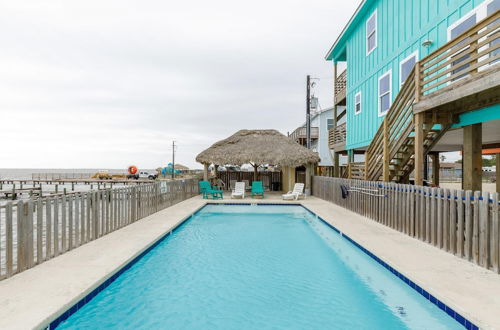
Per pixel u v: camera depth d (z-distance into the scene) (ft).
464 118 27.63
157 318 13.56
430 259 17.54
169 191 43.24
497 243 15.11
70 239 19.61
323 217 32.99
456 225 18.58
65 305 11.65
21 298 12.17
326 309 14.35
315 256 23.04
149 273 19.40
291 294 16.11
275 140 67.21
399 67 39.70
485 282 13.87
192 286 17.22
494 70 18.70
